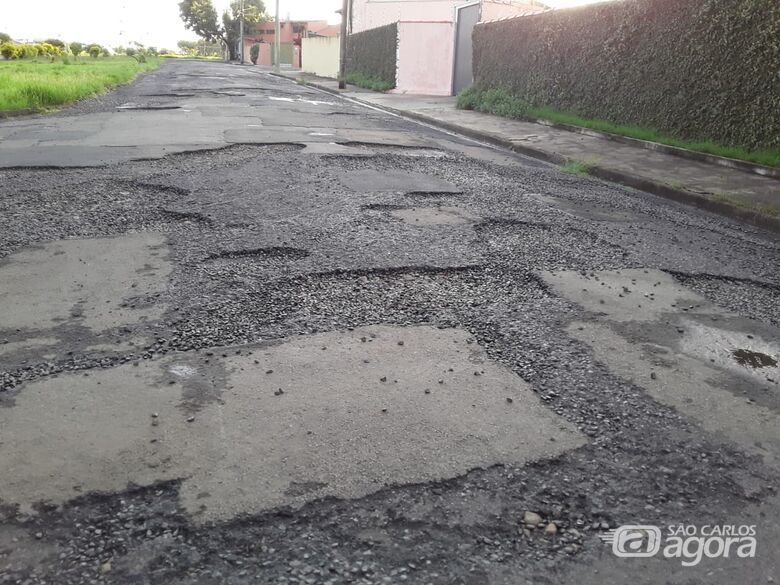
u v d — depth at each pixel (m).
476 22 24.05
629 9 12.73
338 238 5.02
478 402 2.73
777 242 6.05
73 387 2.72
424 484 2.18
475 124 14.95
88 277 4.01
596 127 13.20
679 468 2.37
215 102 17.31
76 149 8.86
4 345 3.09
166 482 2.14
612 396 2.87
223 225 5.27
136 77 30.67
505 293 4.06
